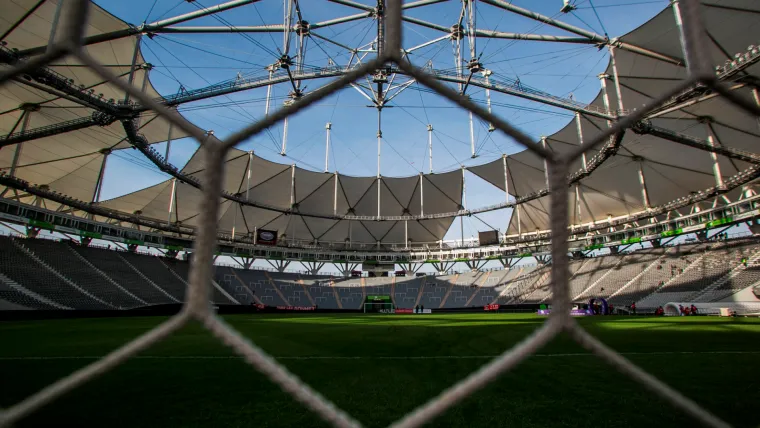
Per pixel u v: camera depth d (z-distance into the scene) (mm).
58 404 4680
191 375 6160
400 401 4871
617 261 45594
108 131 32750
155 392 5191
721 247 36500
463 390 1363
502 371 1379
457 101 1468
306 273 59812
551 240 1461
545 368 6543
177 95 24734
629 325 17281
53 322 21734
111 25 22672
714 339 11117
